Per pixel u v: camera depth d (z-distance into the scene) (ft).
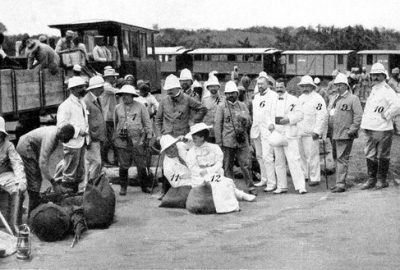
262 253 19.01
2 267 19.08
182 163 30.09
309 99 34.83
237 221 25.40
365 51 155.12
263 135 33.58
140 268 17.95
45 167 24.68
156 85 71.00
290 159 32.58
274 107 33.14
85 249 21.17
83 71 48.08
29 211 25.95
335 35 266.16
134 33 63.67
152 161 42.65
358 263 17.16
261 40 300.20
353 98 31.76
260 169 36.65
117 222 25.90
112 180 35.96
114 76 41.91
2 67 41.22
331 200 29.14
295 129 32.50
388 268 16.53
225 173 32.78
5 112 34.35
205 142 28.99
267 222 24.31
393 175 35.22
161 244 21.25
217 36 302.45
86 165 31.83
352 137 31.89
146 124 32.53
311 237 20.92
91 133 31.14
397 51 152.46
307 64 155.63
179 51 158.61
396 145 45.96
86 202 24.48
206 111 33.04
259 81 33.88
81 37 59.82
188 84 37.65
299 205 28.60
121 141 32.19
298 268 16.90
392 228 21.77
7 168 24.09
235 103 32.53
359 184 34.42
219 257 18.83
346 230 21.74
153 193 33.06
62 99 41.93
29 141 25.07
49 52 39.86
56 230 22.40
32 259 19.99
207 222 25.53
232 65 153.79
